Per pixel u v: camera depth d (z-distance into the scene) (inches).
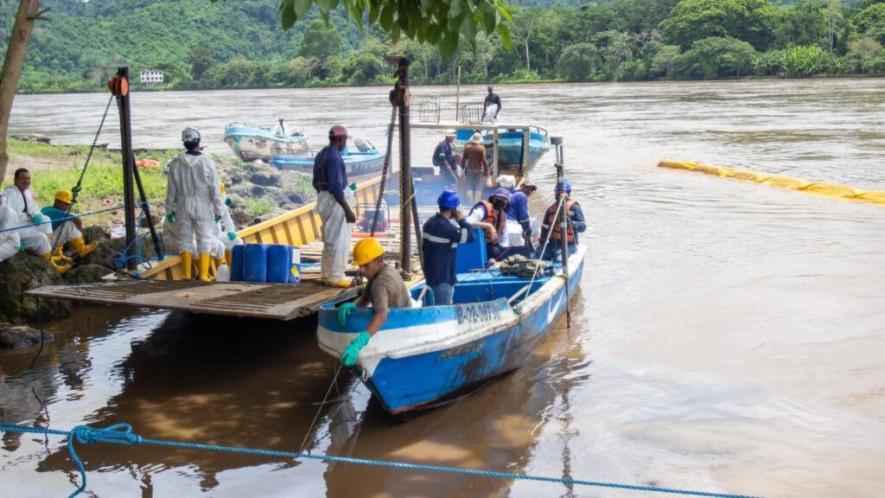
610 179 955.3
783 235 621.6
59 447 296.5
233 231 464.1
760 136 1392.7
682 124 1699.1
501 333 341.1
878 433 296.0
